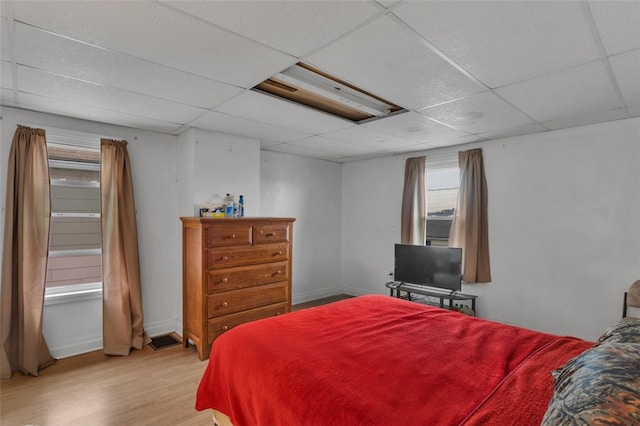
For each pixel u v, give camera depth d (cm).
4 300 269
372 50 181
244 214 376
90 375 275
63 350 306
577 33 162
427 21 154
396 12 147
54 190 308
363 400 118
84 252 324
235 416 153
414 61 193
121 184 327
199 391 184
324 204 537
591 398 82
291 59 192
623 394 79
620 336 136
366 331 187
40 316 281
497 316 384
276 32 163
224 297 320
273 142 408
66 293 310
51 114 298
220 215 339
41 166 288
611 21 152
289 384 134
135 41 171
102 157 319
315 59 192
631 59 188
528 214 362
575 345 164
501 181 381
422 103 263
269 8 144
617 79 214
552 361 146
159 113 292
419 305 246
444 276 399
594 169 320
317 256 527
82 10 144
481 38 168
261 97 253
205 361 303
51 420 215
